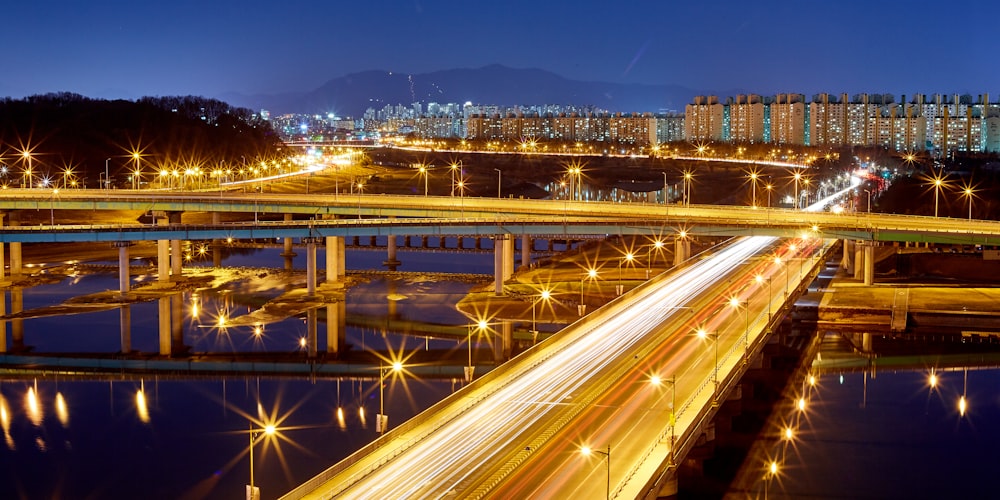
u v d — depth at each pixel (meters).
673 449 71.38
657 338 111.69
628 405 84.31
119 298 180.50
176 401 115.69
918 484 88.12
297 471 91.00
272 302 176.75
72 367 133.25
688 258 189.62
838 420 106.50
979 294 169.62
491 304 171.25
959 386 122.19
